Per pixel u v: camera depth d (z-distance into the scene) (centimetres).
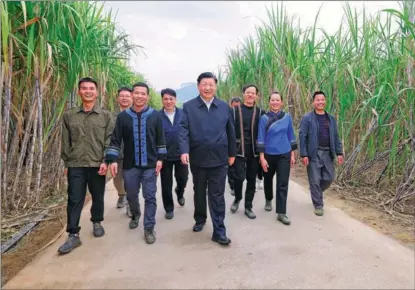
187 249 293
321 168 400
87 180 313
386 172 465
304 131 392
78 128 298
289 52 606
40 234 327
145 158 314
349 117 511
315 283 234
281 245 299
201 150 303
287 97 625
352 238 313
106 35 507
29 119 374
